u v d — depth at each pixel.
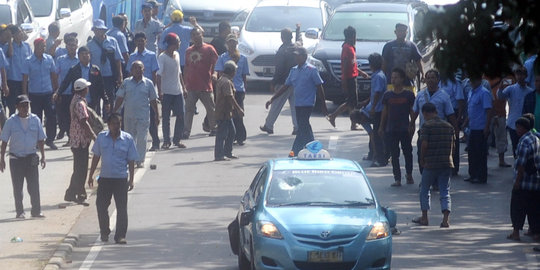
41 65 66.62
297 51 62.47
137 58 66.38
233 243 42.56
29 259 43.00
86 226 49.56
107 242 46.38
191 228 48.62
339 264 37.44
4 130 50.06
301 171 41.38
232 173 60.06
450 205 49.00
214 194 55.31
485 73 25.20
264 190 40.38
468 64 25.11
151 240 46.62
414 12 84.75
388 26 81.56
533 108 55.19
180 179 58.75
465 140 67.75
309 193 40.16
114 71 70.19
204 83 69.56
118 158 46.06
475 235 47.22
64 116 67.75
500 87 58.66
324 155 43.03
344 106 63.78
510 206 47.53
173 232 47.88
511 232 47.72
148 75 66.31
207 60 69.38
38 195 50.81
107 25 95.94
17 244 45.53
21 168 50.34
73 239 45.97
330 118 63.53
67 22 83.88
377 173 59.72
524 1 24.39
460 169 61.28
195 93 69.81
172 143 69.31
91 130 52.94
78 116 52.78
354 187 40.69
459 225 49.09
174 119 77.31
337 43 80.19
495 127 61.28
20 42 67.88
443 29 25.03
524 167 45.47
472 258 43.16
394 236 47.00
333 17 83.31
